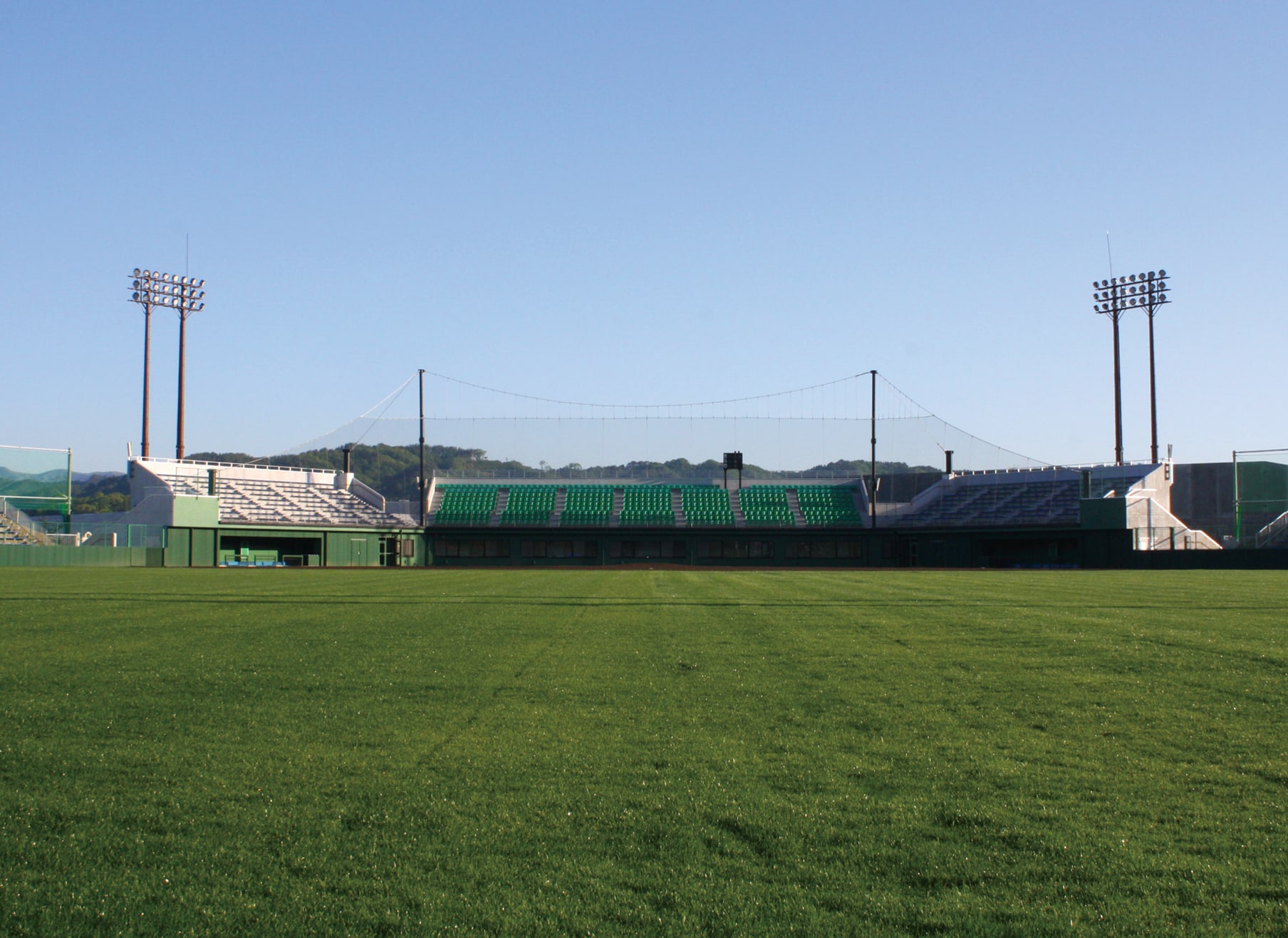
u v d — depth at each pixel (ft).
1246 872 22.70
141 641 58.18
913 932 20.06
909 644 56.08
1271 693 41.39
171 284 256.93
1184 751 32.50
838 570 182.19
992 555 254.68
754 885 22.33
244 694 42.52
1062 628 62.64
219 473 254.68
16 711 39.09
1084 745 33.42
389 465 302.25
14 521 200.85
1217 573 155.53
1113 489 236.02
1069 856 23.75
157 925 20.61
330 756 32.53
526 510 279.69
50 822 26.45
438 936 20.12
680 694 42.34
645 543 267.39
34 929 20.36
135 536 208.33
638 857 23.97
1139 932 19.97
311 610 76.95
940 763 31.40
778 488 288.71
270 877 22.91
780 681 45.09
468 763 31.73
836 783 29.35
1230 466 261.24
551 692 42.78
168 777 30.25
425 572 163.53
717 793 28.53
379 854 24.21
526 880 22.70
